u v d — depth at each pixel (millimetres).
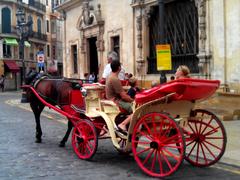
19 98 34219
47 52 66875
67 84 9945
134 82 9484
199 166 8094
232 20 15984
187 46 19062
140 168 7895
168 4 20219
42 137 11945
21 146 10453
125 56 23281
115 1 24344
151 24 21516
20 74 58031
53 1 68250
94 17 26609
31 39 59719
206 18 17188
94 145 8578
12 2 56281
